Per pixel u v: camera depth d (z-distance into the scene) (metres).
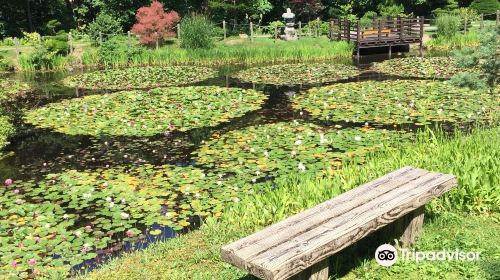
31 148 8.61
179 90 12.42
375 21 19.92
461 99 10.42
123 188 6.58
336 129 8.80
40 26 23.69
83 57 18.83
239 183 6.56
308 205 5.16
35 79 15.95
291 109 10.43
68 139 9.00
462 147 6.12
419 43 21.22
